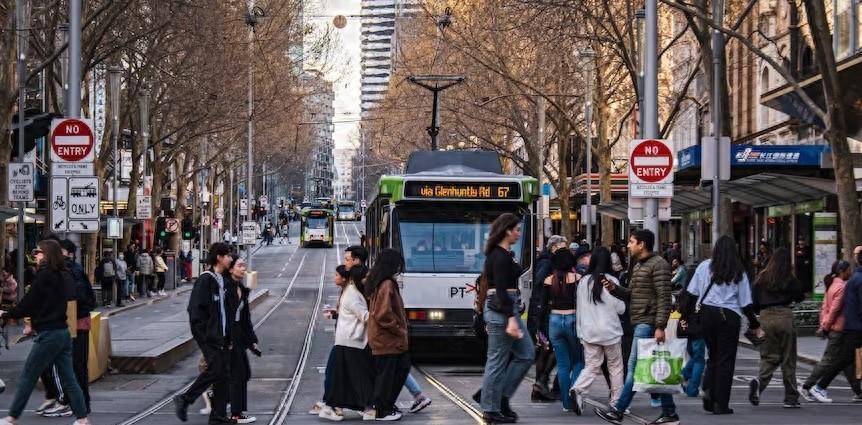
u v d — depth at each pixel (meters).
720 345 16.52
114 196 49.62
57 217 22.77
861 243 24.83
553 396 18.47
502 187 26.61
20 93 32.19
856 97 32.78
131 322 40.12
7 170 32.53
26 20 32.25
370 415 16.36
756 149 37.41
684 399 18.92
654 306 15.74
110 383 22.52
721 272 16.36
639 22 37.31
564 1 34.88
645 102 25.84
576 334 16.88
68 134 22.84
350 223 181.50
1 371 23.89
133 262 54.69
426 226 26.53
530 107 57.78
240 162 100.94
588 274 16.33
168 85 51.50
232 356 16.20
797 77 45.12
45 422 16.28
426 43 67.25
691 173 41.84
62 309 15.07
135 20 44.00
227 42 49.75
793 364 17.80
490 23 49.31
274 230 150.00
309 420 16.67
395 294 16.33
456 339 26.44
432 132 43.53
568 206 56.94
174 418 16.86
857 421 15.91
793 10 44.91
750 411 17.27
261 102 66.69
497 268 15.14
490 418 15.51
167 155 59.66
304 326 41.38
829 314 18.67
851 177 24.91
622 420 16.08
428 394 20.22
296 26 64.50
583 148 72.69
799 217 46.09
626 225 72.00
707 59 31.38
